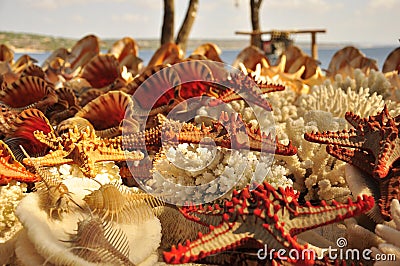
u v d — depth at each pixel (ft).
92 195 3.10
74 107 4.73
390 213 2.94
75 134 3.55
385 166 3.10
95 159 3.43
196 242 2.53
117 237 2.92
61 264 2.70
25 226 2.78
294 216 2.70
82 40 7.79
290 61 7.43
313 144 3.87
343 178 3.76
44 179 3.01
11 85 4.61
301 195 3.90
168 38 13.06
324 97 4.82
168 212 3.34
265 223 2.68
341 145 3.41
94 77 5.90
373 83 5.38
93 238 2.79
